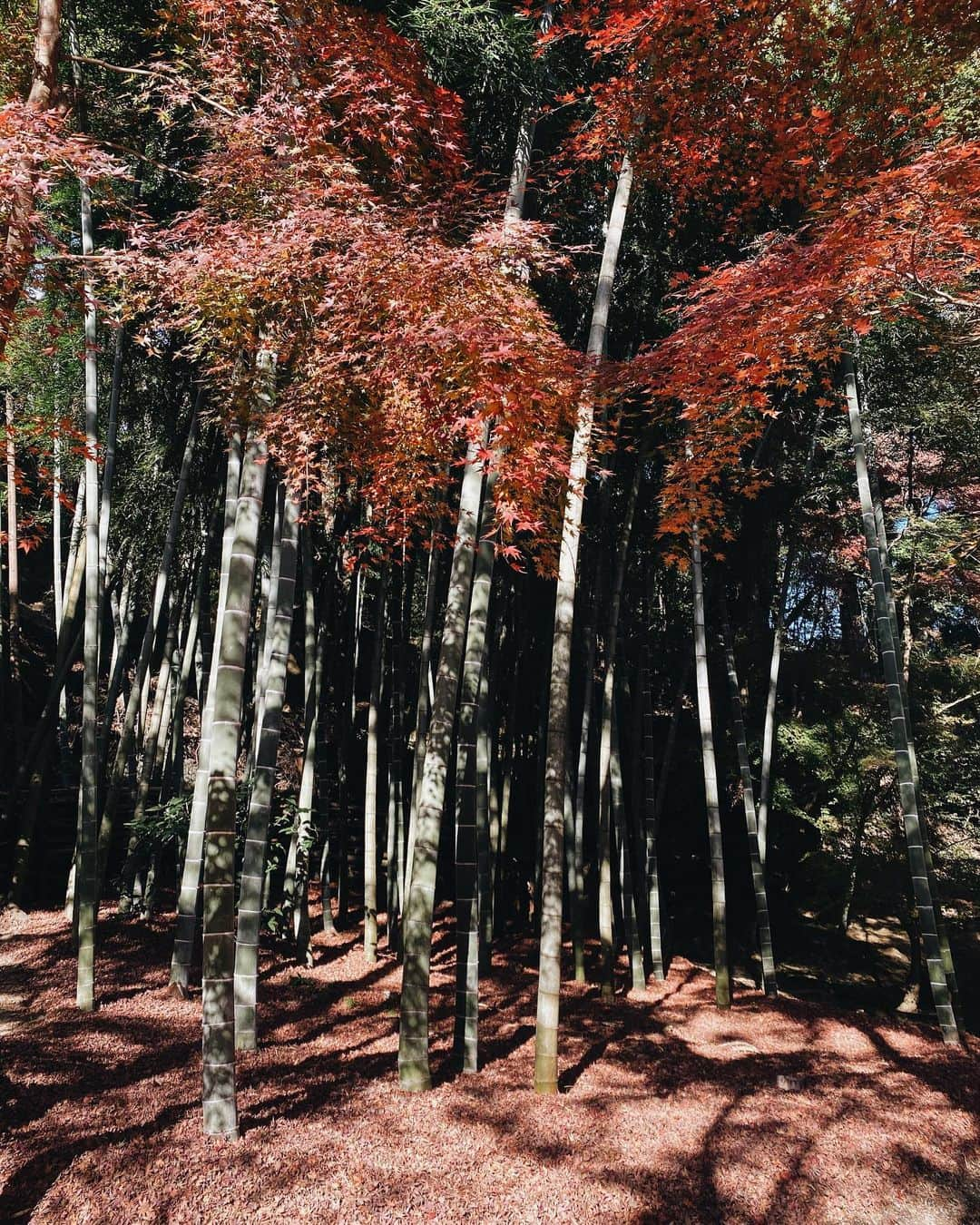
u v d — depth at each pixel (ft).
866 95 15.65
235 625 15.92
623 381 14.74
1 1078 16.38
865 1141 19.54
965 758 38.70
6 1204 12.42
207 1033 15.34
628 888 34.47
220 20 17.19
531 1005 27.12
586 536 37.29
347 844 35.55
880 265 11.94
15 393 32.27
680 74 17.11
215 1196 13.30
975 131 15.97
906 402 34.55
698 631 32.81
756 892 34.58
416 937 19.07
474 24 21.30
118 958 25.48
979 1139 20.31
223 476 35.70
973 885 38.34
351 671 38.58
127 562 40.16
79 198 24.58
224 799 15.57
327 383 14.98
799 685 43.04
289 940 30.78
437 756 19.84
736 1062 24.36
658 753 44.78
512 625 40.98
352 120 17.13
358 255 13.75
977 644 48.57
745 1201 15.97
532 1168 15.84
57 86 16.46
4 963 24.29
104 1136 14.65
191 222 14.94
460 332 13.10
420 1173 14.97
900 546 38.78
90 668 22.74
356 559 19.72
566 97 20.94
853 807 39.75
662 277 31.91
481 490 22.56
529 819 44.45
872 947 44.88
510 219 14.88
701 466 16.81
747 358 13.55
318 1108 17.03
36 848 33.27
